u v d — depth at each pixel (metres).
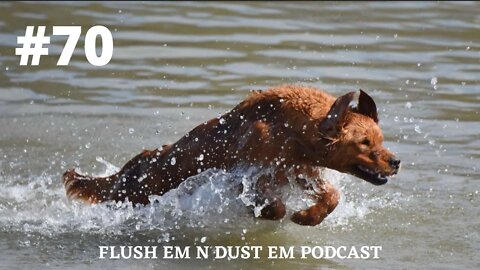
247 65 17.27
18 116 14.91
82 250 10.38
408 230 10.89
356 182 12.41
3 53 17.72
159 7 20.94
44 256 10.16
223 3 21.41
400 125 14.46
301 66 17.16
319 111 10.01
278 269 9.84
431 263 9.94
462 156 13.23
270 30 19.33
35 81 16.52
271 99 10.27
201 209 10.84
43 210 11.56
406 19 20.22
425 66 17.25
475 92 15.94
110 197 11.28
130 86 16.30
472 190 12.06
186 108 15.22
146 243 10.61
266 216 10.41
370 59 17.61
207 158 10.62
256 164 10.23
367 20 20.11
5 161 13.09
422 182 12.34
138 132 14.24
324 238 10.73
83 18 19.77
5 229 10.94
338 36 18.95
